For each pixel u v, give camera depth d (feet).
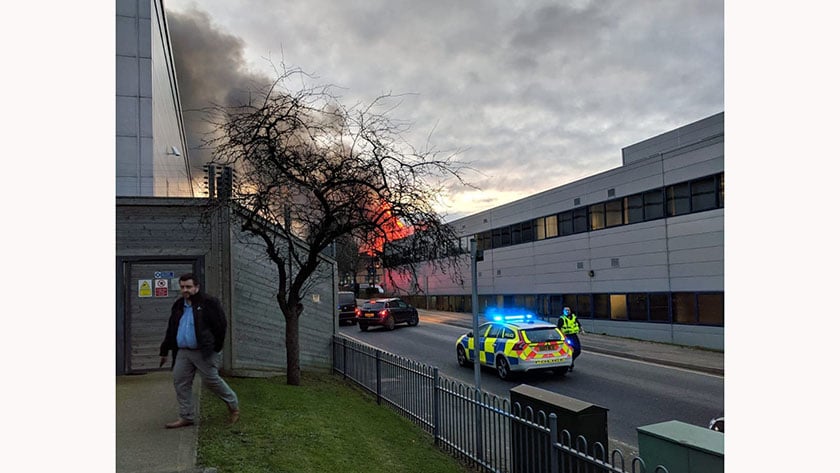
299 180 30.78
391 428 25.04
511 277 113.19
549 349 43.09
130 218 32.96
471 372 47.21
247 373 34.99
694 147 67.26
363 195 31.17
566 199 94.32
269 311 39.91
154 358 31.96
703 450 11.37
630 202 78.64
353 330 88.63
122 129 51.08
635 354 57.06
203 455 16.61
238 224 36.60
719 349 62.08
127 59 51.65
